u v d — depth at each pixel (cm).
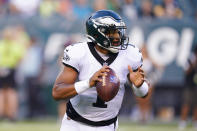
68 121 1404
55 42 3647
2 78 3569
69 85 1323
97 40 1348
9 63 3553
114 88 1292
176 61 3684
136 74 1352
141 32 3681
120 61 1366
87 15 3903
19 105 3684
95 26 1344
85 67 1347
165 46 3684
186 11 4044
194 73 3281
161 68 3666
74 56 1337
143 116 3466
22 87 3669
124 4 3922
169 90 3697
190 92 3288
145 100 3459
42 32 3650
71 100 1391
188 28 3706
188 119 3725
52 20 3659
